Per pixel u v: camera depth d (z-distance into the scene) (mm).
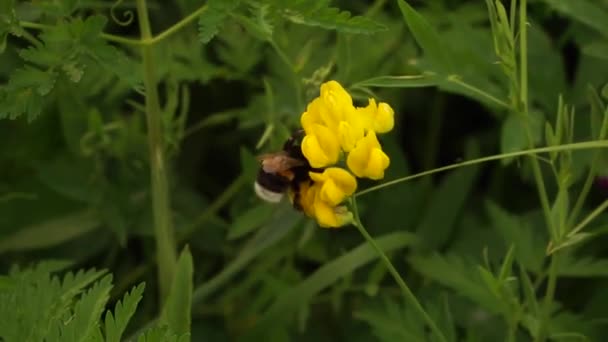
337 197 399
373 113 400
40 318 407
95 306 401
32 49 412
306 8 410
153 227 531
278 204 494
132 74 417
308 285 483
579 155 498
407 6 440
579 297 528
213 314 535
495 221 502
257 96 534
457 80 439
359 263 483
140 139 533
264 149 532
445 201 541
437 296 518
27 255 546
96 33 413
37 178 544
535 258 493
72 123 530
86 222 533
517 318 457
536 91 524
